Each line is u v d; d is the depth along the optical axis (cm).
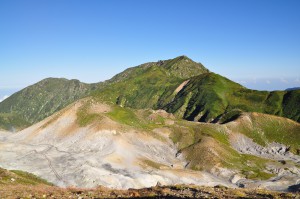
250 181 14062
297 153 19400
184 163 16100
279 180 14212
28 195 2636
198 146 16962
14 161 12356
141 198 2539
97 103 18838
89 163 12481
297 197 2767
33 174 10444
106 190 3192
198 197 2586
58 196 2641
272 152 19438
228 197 2641
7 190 2939
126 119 18300
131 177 11550
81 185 10062
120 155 13900
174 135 18525
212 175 14888
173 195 2705
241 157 17062
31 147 14762
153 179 11769
